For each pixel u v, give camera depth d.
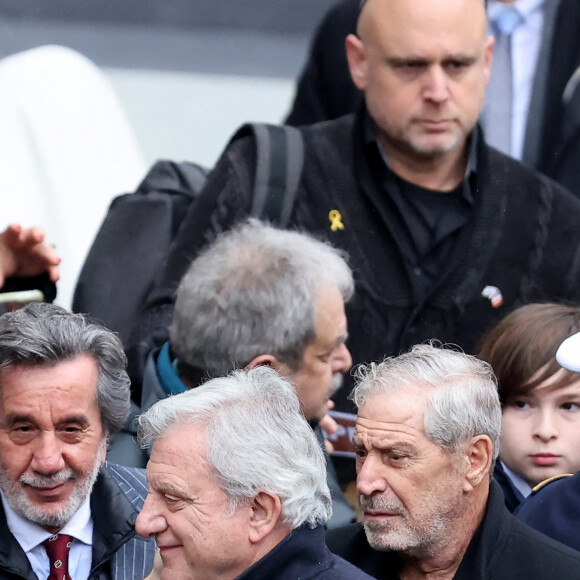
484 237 18.16
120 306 18.59
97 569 13.53
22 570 13.25
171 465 11.47
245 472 11.38
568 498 14.02
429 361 12.73
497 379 14.84
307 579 11.52
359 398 12.94
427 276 17.97
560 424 14.77
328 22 21.44
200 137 26.00
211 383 11.95
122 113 23.14
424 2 17.38
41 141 21.56
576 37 21.28
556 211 18.53
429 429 12.35
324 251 15.52
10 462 13.01
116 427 13.57
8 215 21.05
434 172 18.06
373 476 12.45
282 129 18.45
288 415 11.81
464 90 17.55
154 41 27.73
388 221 17.95
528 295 18.17
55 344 12.95
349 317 17.77
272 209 17.94
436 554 12.70
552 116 21.23
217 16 28.72
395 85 17.53
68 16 27.89
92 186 21.84
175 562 11.57
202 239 18.06
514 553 12.77
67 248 21.34
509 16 21.38
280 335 14.77
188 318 15.11
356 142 18.20
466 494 12.61
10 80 21.89
